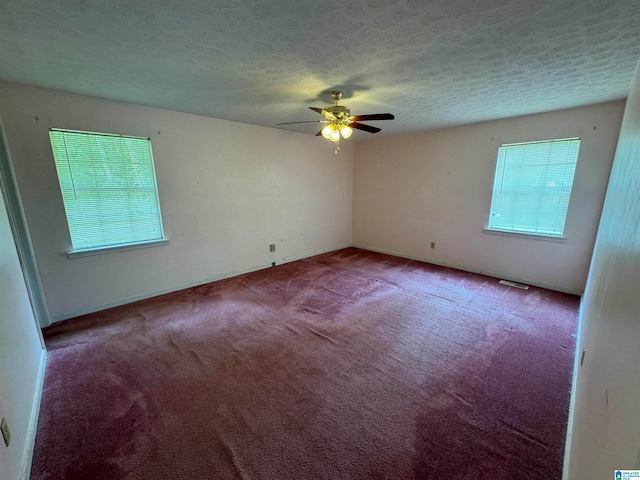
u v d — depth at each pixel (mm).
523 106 3188
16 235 2295
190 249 3777
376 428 1672
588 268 3379
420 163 4812
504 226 4031
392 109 3305
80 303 3023
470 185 4270
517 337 2605
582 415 1261
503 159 3895
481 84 2480
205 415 1767
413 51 1864
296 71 2182
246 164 4195
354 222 6074
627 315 829
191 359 2314
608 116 3043
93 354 2375
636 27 1562
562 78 2338
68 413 1774
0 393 1299
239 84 2467
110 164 3023
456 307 3221
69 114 2717
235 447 1555
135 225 3291
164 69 2143
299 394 1938
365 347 2473
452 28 1590
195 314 3076
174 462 1474
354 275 4332
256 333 2703
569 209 3424
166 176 3430
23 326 1936
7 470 1227
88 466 1451
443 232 4699
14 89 2447
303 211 5125
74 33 1620
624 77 2297
